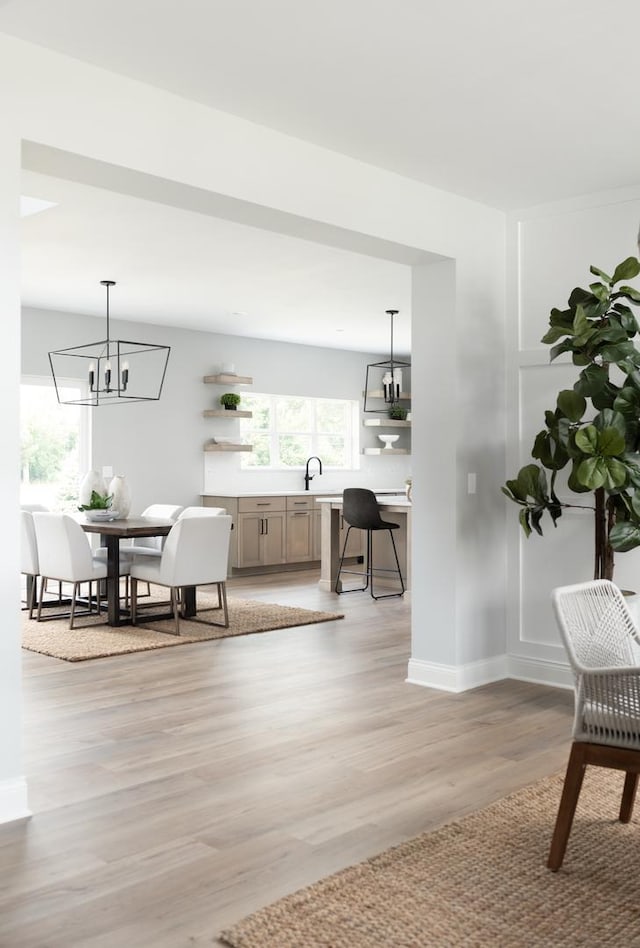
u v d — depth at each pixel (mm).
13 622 2967
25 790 2979
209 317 8680
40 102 3016
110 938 2195
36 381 8281
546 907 2338
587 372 4023
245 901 2385
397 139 3861
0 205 2916
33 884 2484
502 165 4199
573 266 4719
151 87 3328
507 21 2844
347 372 11086
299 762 3510
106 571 6406
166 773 3385
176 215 5125
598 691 2498
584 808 3020
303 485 10695
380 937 2184
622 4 2742
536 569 4883
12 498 2967
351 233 4145
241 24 2861
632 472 3793
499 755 3600
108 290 7344
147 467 9125
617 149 3994
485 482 4848
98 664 5223
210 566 6234
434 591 4754
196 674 4980
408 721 4086
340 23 2855
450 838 2762
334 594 8016
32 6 2748
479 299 4805
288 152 3814
